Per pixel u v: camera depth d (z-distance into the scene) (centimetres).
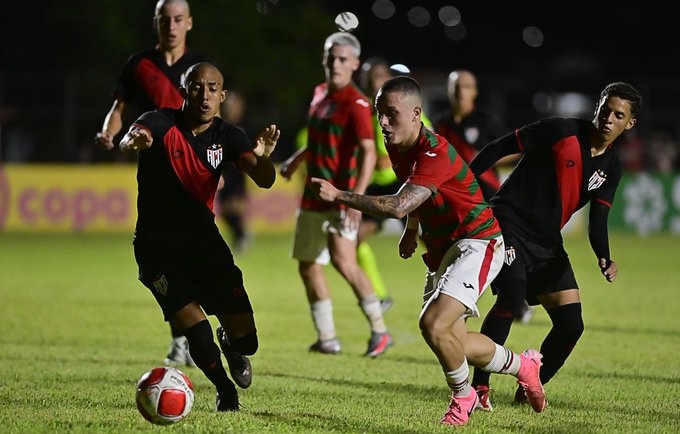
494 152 2405
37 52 10719
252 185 8894
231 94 6412
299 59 11056
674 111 9788
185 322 2269
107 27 10475
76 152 9225
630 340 3622
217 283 2295
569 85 12494
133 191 8794
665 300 4822
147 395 2052
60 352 3234
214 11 10838
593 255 7344
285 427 2133
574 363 3131
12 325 3838
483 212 2188
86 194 8706
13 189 8625
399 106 2094
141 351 3288
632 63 14125
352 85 3359
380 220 4188
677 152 9788
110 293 4906
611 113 2352
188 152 2236
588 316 4266
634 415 2342
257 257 6975
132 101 3097
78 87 10275
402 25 14012
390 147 2189
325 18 11294
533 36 14488
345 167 3328
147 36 10738
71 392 2520
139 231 2284
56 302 4541
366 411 2345
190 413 2267
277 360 3167
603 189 2456
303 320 4100
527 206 2405
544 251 2420
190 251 2273
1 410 2288
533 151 2412
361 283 3306
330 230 3291
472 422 2228
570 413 2356
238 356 2388
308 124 3403
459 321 2203
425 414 2316
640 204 9356
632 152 9756
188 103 2233
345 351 3391
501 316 2364
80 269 5994
